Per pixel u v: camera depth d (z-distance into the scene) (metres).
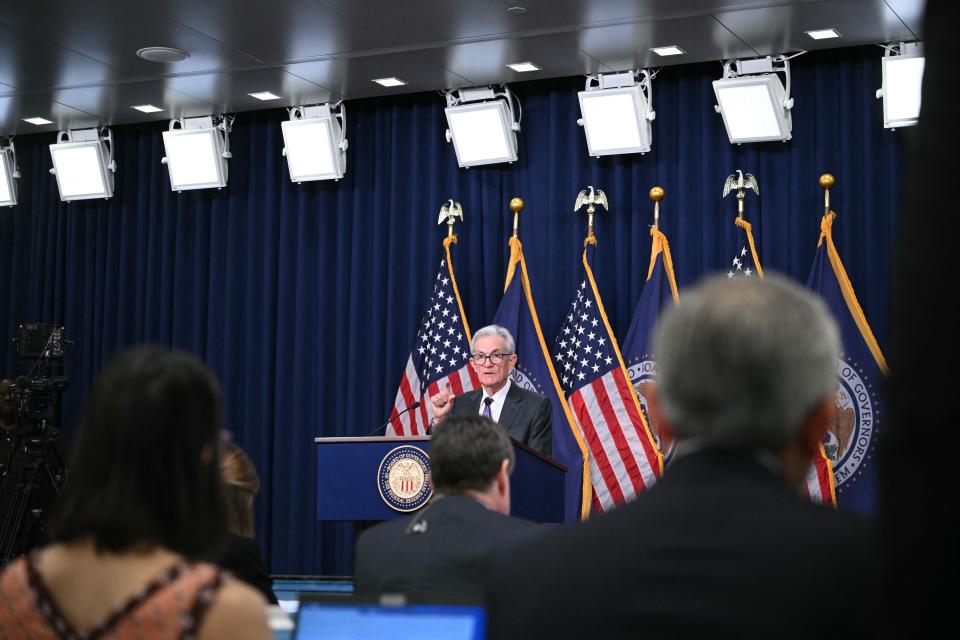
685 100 7.57
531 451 4.99
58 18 6.65
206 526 1.52
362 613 1.80
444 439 2.85
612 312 7.65
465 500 2.73
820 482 6.83
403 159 8.21
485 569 1.23
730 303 1.12
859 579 1.01
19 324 9.30
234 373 8.54
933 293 0.63
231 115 8.59
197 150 8.46
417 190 8.12
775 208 7.36
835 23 6.62
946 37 0.64
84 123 8.82
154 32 6.85
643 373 7.28
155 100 8.20
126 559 1.44
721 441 1.12
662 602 1.04
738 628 1.00
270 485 8.41
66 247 9.16
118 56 7.26
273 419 8.46
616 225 7.67
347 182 8.34
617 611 1.06
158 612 1.39
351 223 8.35
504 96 7.88
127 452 1.47
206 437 1.54
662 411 1.17
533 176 7.89
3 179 9.09
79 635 1.40
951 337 0.62
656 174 7.64
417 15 6.58
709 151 7.49
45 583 1.45
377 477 5.03
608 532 1.11
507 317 7.59
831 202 7.24
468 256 8.00
